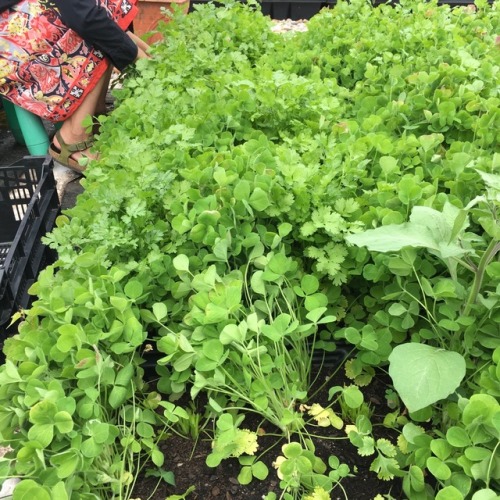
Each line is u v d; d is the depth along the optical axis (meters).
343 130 1.28
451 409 0.76
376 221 0.97
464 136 1.32
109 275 0.86
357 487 0.78
